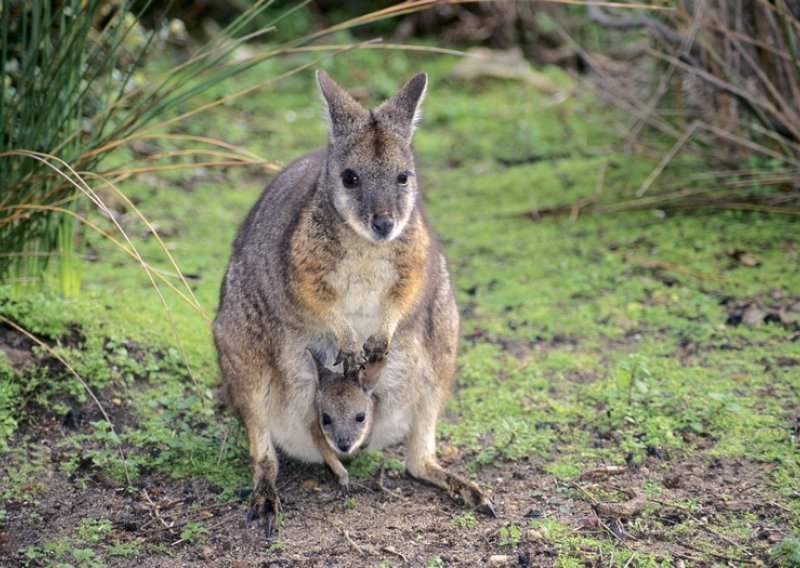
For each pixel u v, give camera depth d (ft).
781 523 30.32
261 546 29.89
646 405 37.40
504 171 64.49
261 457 33.06
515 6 83.97
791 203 53.78
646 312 45.16
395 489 33.53
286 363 33.35
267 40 83.71
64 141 38.09
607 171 61.82
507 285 49.24
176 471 33.71
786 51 52.16
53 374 36.91
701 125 53.47
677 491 32.32
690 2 55.21
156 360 39.86
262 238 34.22
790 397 37.55
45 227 40.55
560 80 77.87
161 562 29.01
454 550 29.50
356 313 33.73
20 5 44.34
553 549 29.30
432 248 34.65
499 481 33.60
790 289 46.03
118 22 39.42
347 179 32.04
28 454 33.76
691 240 52.03
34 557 28.71
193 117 69.46
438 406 34.24
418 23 86.99
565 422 36.96
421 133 71.61
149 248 51.85
